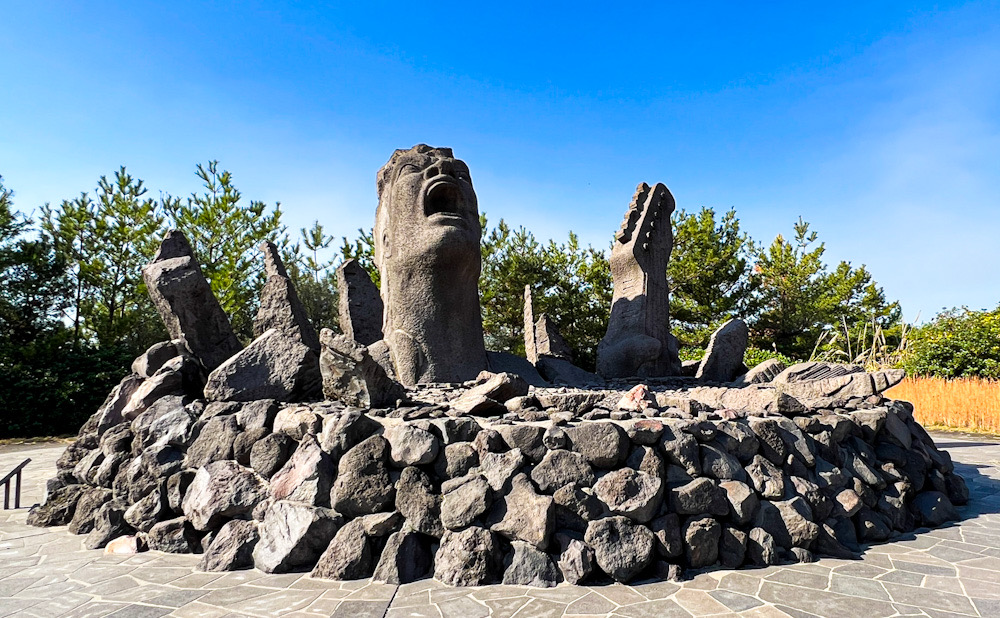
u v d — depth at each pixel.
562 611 2.81
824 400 4.73
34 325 14.97
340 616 2.79
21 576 3.41
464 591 3.06
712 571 3.32
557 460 3.37
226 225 16.23
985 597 2.97
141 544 3.91
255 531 3.63
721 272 19.02
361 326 6.89
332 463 3.60
